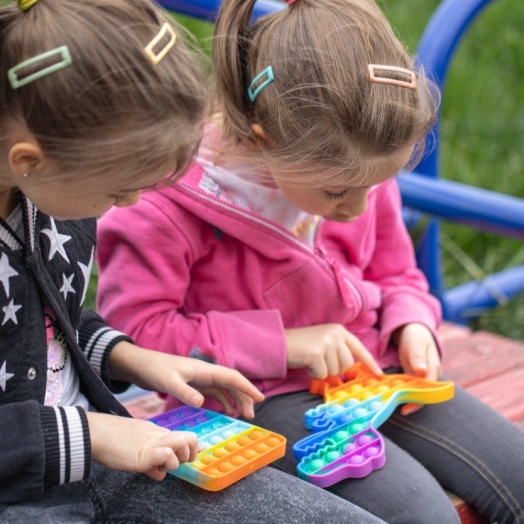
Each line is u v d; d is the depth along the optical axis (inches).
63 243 47.8
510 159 126.6
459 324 100.7
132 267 55.9
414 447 58.2
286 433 55.2
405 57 51.8
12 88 37.9
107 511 45.4
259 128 51.8
